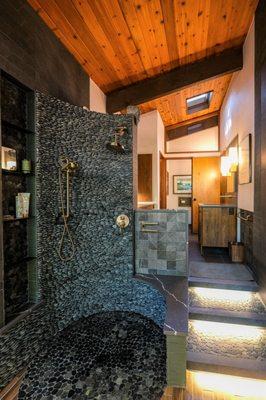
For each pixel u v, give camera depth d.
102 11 2.30
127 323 2.48
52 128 2.32
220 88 4.75
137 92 3.83
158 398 1.60
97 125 2.61
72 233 2.50
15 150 2.01
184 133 6.41
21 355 1.89
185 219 2.62
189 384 1.70
